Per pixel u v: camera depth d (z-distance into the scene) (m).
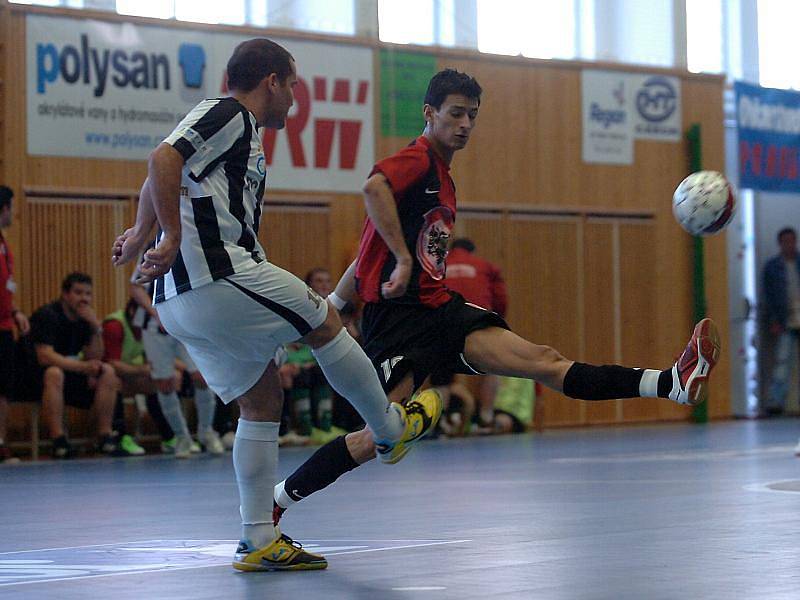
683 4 31.48
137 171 24.72
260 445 7.68
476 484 14.34
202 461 20.19
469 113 8.72
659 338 30.73
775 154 31.83
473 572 7.36
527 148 29.14
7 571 7.73
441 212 8.69
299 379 23.91
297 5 26.72
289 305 7.47
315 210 26.48
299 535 9.51
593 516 10.65
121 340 22.41
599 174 30.02
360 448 8.15
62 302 21.73
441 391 25.22
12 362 20.62
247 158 7.57
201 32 25.38
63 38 24.05
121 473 17.61
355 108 27.05
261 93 7.85
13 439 22.97
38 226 23.70
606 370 8.20
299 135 26.36
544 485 14.07
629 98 30.45
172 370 21.03
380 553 8.31
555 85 29.55
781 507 11.19
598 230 29.94
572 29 30.28
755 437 24.06
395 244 8.38
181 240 7.45
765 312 32.78
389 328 8.61
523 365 8.37
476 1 28.95
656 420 30.61
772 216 33.06
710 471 15.83
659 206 30.84
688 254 31.23
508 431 26.70
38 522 11.07
